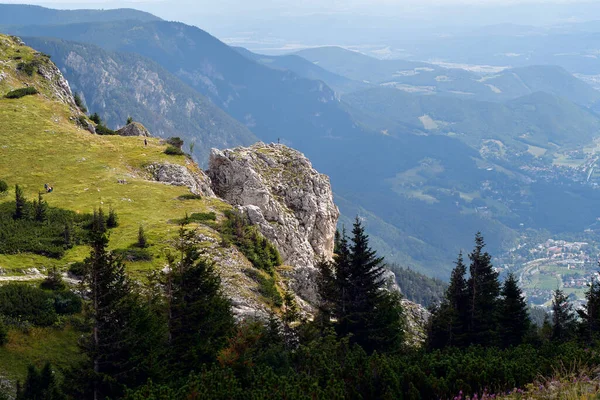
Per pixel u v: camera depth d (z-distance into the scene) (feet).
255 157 379.96
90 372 131.85
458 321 203.31
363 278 189.57
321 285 193.88
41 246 219.00
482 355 162.81
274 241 307.37
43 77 480.64
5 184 289.33
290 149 405.59
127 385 135.64
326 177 400.67
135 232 246.47
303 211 364.17
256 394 114.21
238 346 144.66
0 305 168.04
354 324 186.91
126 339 135.74
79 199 283.79
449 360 133.28
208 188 342.64
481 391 116.67
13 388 138.82
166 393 116.67
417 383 122.11
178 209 282.15
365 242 190.90
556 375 108.17
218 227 267.18
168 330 154.40
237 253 249.75
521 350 160.97
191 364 148.25
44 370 129.49
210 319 159.43
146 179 329.11
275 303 226.38
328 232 378.12
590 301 206.90
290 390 112.68
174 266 163.63
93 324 136.36
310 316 234.17
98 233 137.80
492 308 219.41
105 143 373.40
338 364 136.56
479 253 226.17
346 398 118.32
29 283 189.16
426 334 216.54
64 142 360.28
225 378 121.80
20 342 157.17
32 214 249.96
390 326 188.55
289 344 168.25
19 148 341.62
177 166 342.03
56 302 178.50
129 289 142.92
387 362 133.39
